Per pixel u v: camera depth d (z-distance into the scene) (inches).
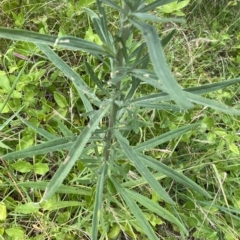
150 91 20.8
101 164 15.3
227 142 19.0
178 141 19.1
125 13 9.9
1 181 17.6
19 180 18.3
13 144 19.2
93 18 11.4
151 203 16.8
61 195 18.6
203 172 19.7
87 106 16.1
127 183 17.7
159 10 22.2
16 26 21.9
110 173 16.0
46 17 21.9
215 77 22.5
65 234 17.3
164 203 18.8
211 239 17.8
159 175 17.9
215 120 21.1
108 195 16.9
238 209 18.5
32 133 18.7
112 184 16.3
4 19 22.4
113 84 11.8
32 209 16.9
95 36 20.2
